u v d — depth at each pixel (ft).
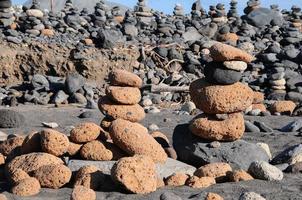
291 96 23.45
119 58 28.07
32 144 9.37
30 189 7.98
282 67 26.32
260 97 20.63
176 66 28.78
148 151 9.11
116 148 9.27
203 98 9.61
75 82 23.49
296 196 7.60
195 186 8.21
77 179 8.30
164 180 8.67
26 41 27.99
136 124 9.57
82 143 9.38
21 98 23.49
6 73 27.02
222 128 9.58
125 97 10.28
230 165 9.41
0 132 13.10
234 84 9.64
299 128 14.06
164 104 23.48
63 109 20.40
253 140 12.44
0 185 8.63
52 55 27.43
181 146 9.91
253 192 7.36
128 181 7.82
